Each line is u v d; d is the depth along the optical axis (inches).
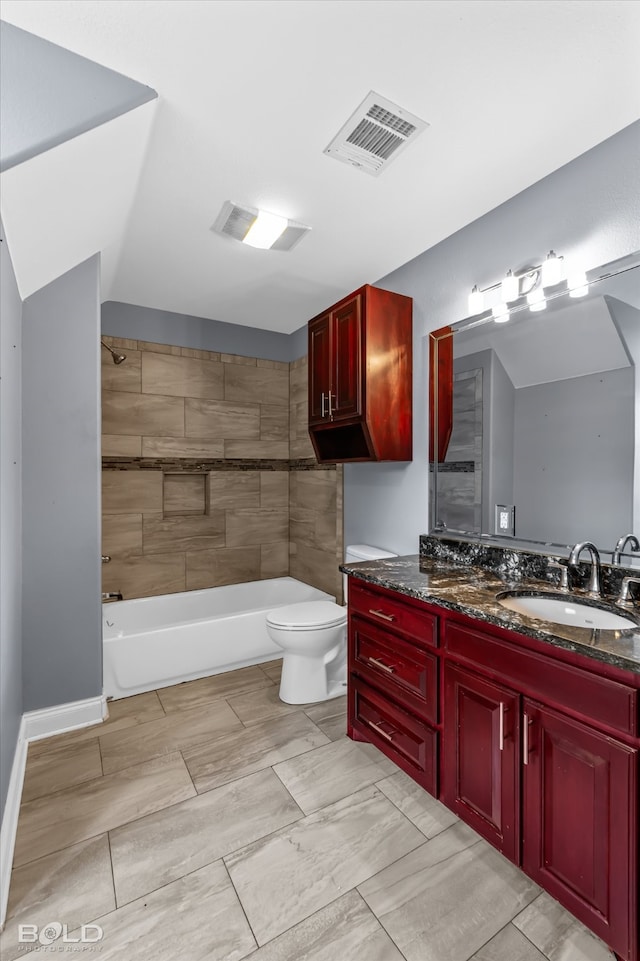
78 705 85.1
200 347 134.8
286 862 55.4
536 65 50.8
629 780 40.7
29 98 47.9
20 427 77.9
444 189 73.3
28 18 45.3
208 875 53.6
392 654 70.6
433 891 51.6
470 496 84.9
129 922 48.1
